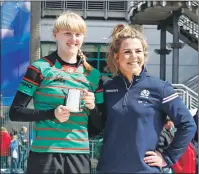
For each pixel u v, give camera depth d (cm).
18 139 1171
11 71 1738
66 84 322
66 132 318
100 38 2144
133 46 332
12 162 1146
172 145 327
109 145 326
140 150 317
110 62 351
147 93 326
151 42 2150
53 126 317
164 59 1762
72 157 317
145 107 322
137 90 327
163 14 1581
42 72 322
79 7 2159
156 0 1433
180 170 682
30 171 321
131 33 337
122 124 321
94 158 729
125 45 333
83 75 329
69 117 319
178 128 327
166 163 325
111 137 325
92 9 2162
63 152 316
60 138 317
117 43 340
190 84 1956
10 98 1439
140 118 320
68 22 324
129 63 330
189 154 680
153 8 1467
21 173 1133
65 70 326
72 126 320
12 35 1742
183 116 325
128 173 319
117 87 333
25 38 1747
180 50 2161
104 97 336
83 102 315
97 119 330
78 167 317
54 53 333
